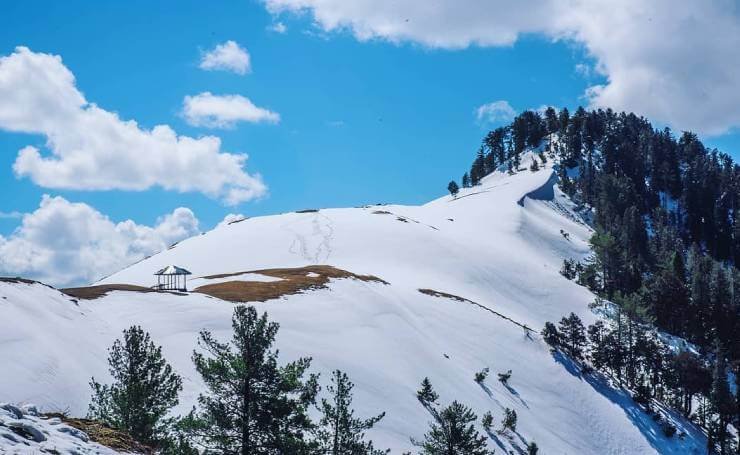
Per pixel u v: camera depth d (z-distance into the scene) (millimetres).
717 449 89375
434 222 196125
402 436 50938
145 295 66625
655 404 93562
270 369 23312
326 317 74500
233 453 22359
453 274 132250
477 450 45031
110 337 52438
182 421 22938
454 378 71750
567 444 69750
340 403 37719
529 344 94750
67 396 38656
